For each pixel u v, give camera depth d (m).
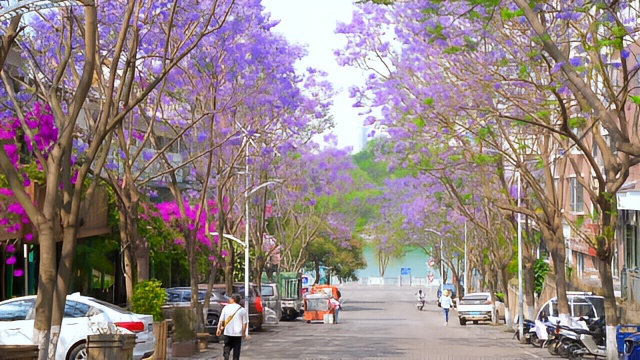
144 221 39.91
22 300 23.50
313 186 57.72
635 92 36.84
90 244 41.06
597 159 47.84
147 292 29.70
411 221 67.25
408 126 34.38
